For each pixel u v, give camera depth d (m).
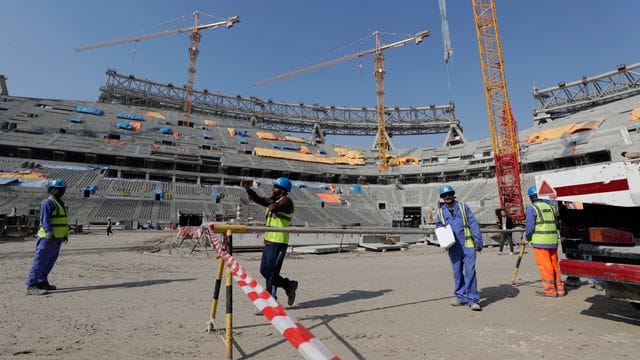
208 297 6.50
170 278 8.61
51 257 6.93
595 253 5.02
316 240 19.83
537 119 82.12
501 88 43.47
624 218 4.84
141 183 53.12
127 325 4.74
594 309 5.82
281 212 5.57
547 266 6.91
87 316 5.16
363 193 70.88
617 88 71.00
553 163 57.66
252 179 64.25
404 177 75.06
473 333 4.56
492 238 22.02
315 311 5.66
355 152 88.38
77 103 73.31
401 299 6.59
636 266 4.34
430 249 19.67
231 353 3.61
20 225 23.25
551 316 5.39
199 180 60.16
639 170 4.34
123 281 8.11
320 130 98.75
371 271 10.48
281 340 4.20
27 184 44.56
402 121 99.69
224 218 44.69
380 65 95.69
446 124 97.44
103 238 24.92
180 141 69.06
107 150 56.09
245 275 3.02
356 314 5.48
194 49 93.62
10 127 56.19
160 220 43.94
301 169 71.50
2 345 3.94
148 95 86.50
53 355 3.69
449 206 6.38
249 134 84.19
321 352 1.96
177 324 4.80
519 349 3.99
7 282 7.73
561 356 3.77
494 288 7.74
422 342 4.21
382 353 3.85
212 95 92.31
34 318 5.02
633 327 4.82
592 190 4.84
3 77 70.81
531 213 7.03
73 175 50.00
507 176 42.75
